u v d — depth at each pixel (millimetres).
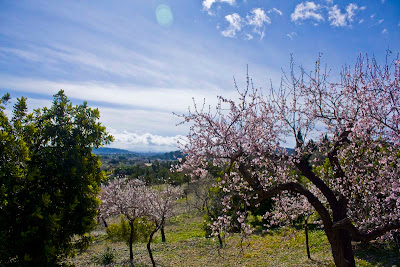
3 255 7750
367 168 6793
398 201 6164
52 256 9148
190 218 29891
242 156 6781
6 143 8164
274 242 17078
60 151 10117
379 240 13430
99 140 11312
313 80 7176
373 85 6758
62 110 10555
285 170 7246
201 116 7016
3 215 8164
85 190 10023
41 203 8430
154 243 21703
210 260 14992
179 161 7684
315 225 19109
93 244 22328
